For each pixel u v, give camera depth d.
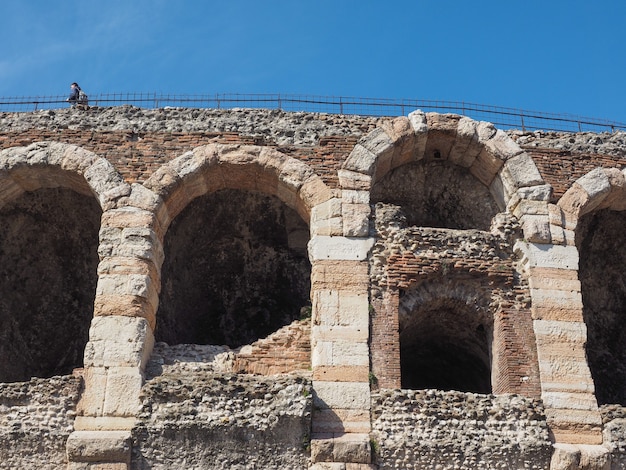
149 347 25.89
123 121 28.55
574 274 27.16
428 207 30.56
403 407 24.62
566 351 26.09
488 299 26.94
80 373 25.00
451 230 27.48
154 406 24.33
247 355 26.09
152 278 26.48
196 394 24.34
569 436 24.97
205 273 32.84
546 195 28.14
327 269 26.44
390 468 23.97
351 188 27.64
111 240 26.52
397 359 25.48
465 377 30.75
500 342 26.36
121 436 23.83
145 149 28.03
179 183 27.58
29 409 24.44
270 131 28.53
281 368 26.00
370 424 24.44
